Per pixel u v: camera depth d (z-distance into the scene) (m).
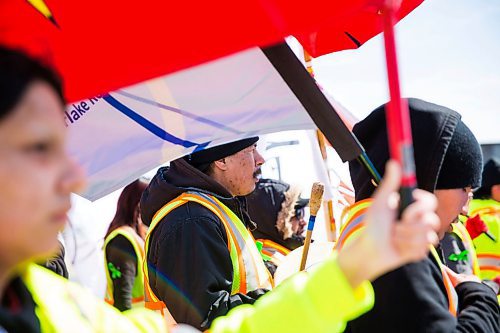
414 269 1.62
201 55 1.27
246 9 1.23
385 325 1.61
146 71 1.31
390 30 0.93
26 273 1.01
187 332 1.19
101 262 2.88
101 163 1.83
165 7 1.27
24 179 0.82
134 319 1.17
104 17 1.30
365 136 1.91
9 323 0.91
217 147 2.71
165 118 1.79
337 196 3.56
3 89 0.82
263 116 1.74
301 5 1.21
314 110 1.34
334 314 0.99
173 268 2.37
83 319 1.06
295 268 2.61
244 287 2.50
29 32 1.30
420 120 1.82
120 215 4.21
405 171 0.89
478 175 1.95
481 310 1.78
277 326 1.03
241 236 2.56
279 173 4.07
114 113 1.80
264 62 1.70
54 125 0.86
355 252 0.95
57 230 0.86
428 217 0.86
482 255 3.88
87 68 1.33
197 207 2.48
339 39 2.04
